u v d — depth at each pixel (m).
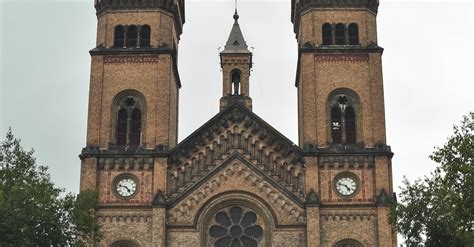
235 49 83.69
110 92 79.56
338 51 80.31
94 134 77.88
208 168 76.69
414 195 62.97
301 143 80.88
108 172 76.50
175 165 76.94
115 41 81.81
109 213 75.06
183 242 74.25
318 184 75.25
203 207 75.38
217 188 75.94
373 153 76.38
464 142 57.75
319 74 79.69
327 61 80.12
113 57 80.69
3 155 64.81
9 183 63.22
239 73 83.44
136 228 74.69
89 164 76.38
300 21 83.31
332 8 82.12
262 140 77.31
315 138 77.31
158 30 81.88
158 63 80.44
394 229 66.50
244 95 82.19
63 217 64.06
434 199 61.97
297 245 73.94
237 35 85.38
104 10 82.62
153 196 75.50
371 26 81.69
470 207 55.84
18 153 64.94
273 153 76.94
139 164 76.69
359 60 80.25
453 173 57.84
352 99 79.25
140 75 80.12
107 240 74.25
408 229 62.56
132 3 82.75
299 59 82.56
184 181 76.44
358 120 78.50
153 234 73.69
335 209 74.62
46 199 62.47
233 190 75.88
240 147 77.31
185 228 74.69
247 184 76.00
